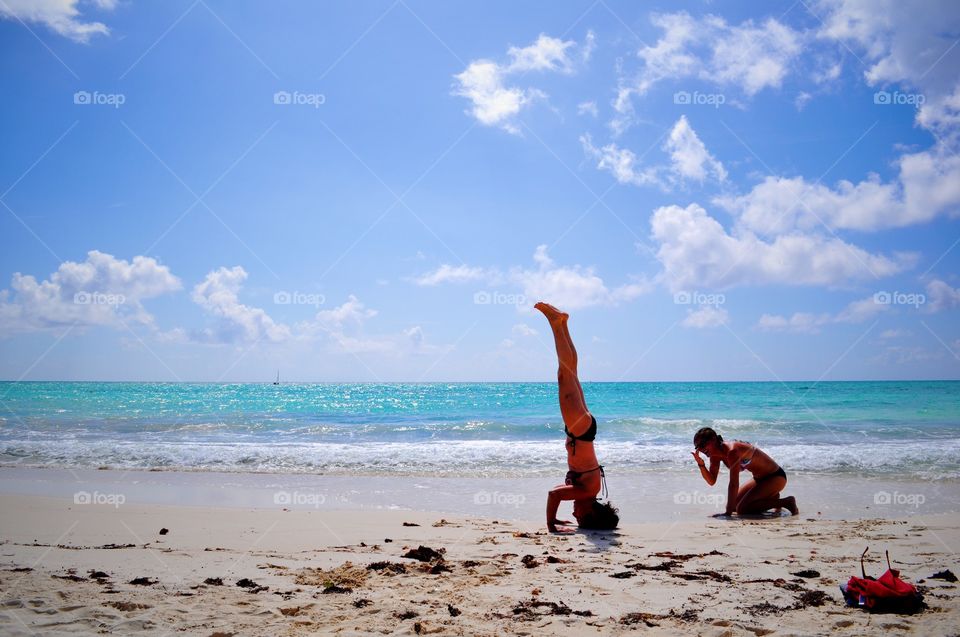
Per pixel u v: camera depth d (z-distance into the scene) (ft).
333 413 103.19
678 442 60.18
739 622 11.99
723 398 138.92
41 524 23.70
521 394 188.75
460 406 123.34
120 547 19.45
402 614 12.46
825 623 11.90
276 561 17.48
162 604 12.93
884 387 204.54
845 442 59.82
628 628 11.71
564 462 45.93
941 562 17.44
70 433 70.28
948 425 76.23
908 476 39.27
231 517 25.55
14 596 13.21
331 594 13.96
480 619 12.23
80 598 13.21
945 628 11.46
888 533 22.13
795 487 35.37
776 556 18.40
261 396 176.96
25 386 309.83
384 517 25.86
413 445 56.70
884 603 12.71
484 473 41.06
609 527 23.85
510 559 17.93
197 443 58.75
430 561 17.53
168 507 28.17
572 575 15.90
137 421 85.46
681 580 15.42
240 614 12.41
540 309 25.26
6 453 50.31
